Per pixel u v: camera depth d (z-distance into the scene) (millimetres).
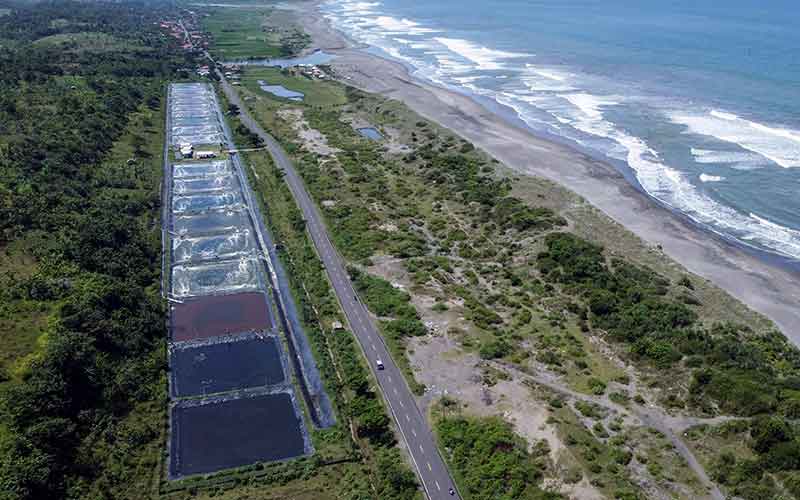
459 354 88125
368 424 74562
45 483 63625
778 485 63812
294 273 109438
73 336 80812
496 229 122875
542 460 69812
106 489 66625
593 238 117250
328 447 73750
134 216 126125
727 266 110812
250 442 74938
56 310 86125
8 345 80125
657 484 66125
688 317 92812
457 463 70188
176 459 72375
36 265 98188
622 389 80562
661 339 88438
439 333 92562
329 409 79750
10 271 95625
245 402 81000
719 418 74250
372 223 125562
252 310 100062
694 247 116688
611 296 97250
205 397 81562
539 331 92562
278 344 92062
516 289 103438
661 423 74500
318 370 86500
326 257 114562
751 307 99062
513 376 83562
